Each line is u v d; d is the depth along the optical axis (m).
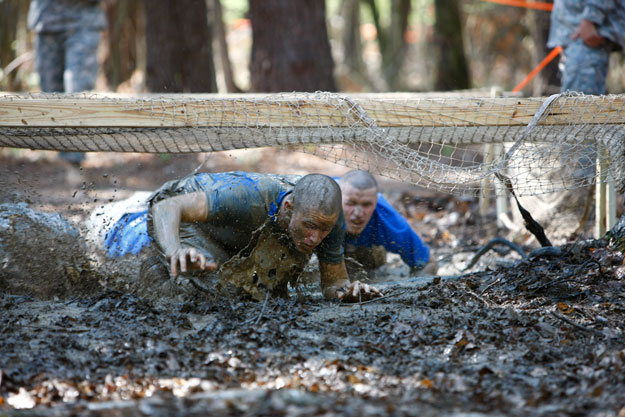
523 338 5.66
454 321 6.05
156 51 21.61
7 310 6.34
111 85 26.12
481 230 12.05
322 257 7.16
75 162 17.55
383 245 9.45
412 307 6.57
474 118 6.86
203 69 21.98
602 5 10.11
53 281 7.34
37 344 5.41
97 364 5.02
